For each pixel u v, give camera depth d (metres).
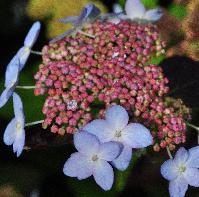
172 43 0.51
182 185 0.41
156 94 0.43
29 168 0.46
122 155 0.39
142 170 0.47
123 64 0.42
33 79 0.47
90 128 0.39
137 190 0.46
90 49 0.43
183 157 0.40
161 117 0.41
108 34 0.44
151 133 0.41
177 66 0.50
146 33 0.45
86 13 0.44
